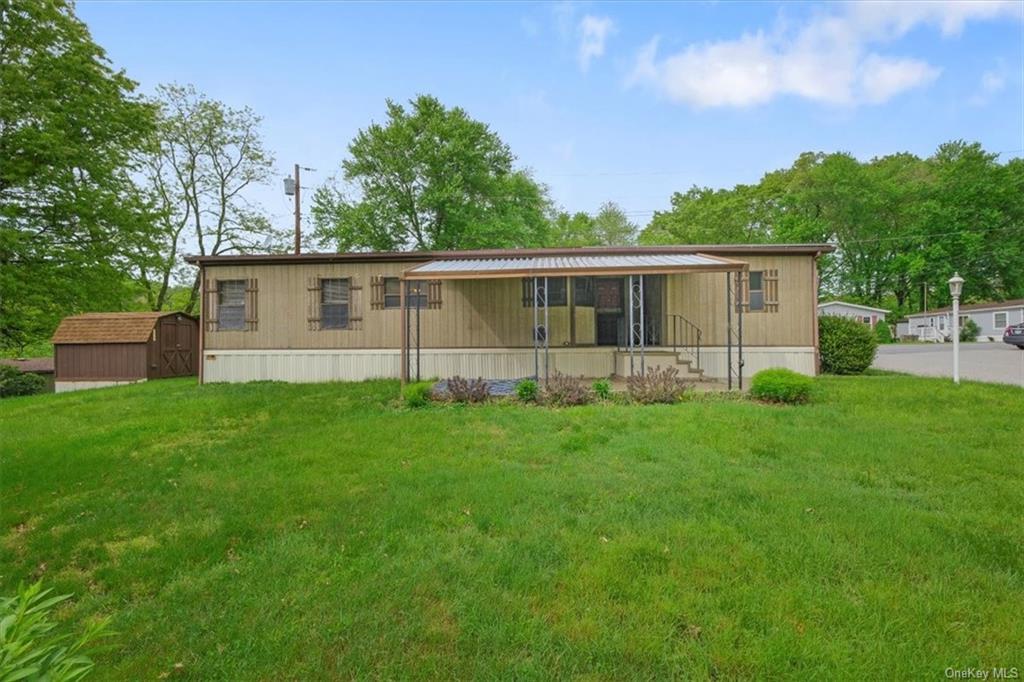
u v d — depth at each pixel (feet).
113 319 51.96
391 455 18.60
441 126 77.61
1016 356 59.21
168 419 26.03
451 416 24.99
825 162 130.11
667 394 27.30
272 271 39.47
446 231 80.48
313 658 7.74
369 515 13.11
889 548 10.58
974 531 11.43
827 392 28.58
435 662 7.54
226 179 77.71
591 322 38.68
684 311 38.09
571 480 15.20
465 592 9.33
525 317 38.47
